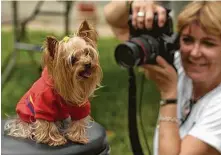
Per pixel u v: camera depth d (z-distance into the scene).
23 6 11.73
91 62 1.54
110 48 8.70
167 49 2.23
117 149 4.15
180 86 2.46
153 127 4.58
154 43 2.20
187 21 2.23
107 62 7.38
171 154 2.18
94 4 10.88
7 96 5.45
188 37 2.27
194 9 2.21
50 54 1.53
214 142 2.14
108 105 5.30
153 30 2.26
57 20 11.73
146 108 5.14
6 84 5.71
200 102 2.32
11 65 5.49
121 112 5.10
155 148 2.51
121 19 2.66
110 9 2.69
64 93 1.55
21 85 5.97
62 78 1.53
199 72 2.28
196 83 2.33
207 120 2.20
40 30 10.05
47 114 1.59
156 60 2.21
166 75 2.24
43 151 1.56
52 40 1.53
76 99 1.57
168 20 2.28
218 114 2.19
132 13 2.35
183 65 2.33
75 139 1.64
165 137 2.21
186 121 2.37
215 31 2.17
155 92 5.61
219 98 2.24
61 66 1.52
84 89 1.57
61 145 1.61
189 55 2.28
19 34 5.59
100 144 1.67
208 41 2.22
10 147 1.58
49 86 1.59
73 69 1.52
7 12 9.97
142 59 2.15
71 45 1.53
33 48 5.28
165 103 2.27
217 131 2.17
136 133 2.37
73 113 1.62
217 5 2.19
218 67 2.26
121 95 5.65
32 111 1.63
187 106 2.40
